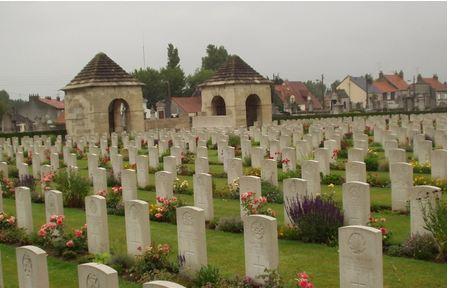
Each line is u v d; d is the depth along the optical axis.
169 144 38.03
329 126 40.12
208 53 129.00
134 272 11.90
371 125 44.91
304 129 46.09
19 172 25.23
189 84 107.19
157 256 12.02
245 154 29.02
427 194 12.41
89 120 53.22
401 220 15.28
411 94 105.12
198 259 11.59
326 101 113.81
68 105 55.00
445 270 11.14
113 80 54.09
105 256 12.51
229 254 13.06
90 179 24.48
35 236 14.95
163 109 88.44
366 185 13.38
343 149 29.91
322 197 15.55
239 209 17.59
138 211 12.66
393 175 16.30
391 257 12.15
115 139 42.53
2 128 79.19
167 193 18.00
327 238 13.38
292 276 11.22
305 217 13.74
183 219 11.76
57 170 25.86
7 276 12.40
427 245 12.04
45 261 9.87
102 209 13.33
